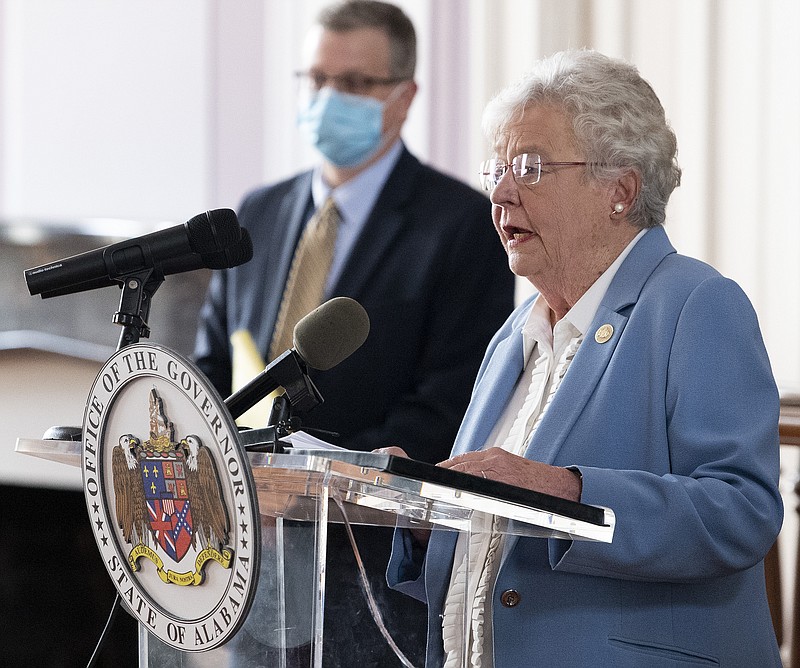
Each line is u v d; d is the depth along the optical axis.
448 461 5.10
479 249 9.80
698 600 5.62
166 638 4.27
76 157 15.91
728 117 13.94
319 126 10.14
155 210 15.70
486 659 5.79
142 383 4.20
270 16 15.40
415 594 4.77
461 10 15.13
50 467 12.48
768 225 13.68
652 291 5.89
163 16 15.72
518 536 5.64
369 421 9.48
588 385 5.82
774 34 13.66
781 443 8.27
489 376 6.79
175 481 4.14
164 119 15.71
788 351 13.51
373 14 10.36
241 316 10.37
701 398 5.54
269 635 4.32
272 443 4.38
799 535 9.88
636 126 6.02
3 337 12.62
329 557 4.25
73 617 10.71
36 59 15.99
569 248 6.07
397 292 9.68
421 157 15.09
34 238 12.79
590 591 5.55
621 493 5.20
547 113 6.03
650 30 14.37
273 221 10.58
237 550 3.97
